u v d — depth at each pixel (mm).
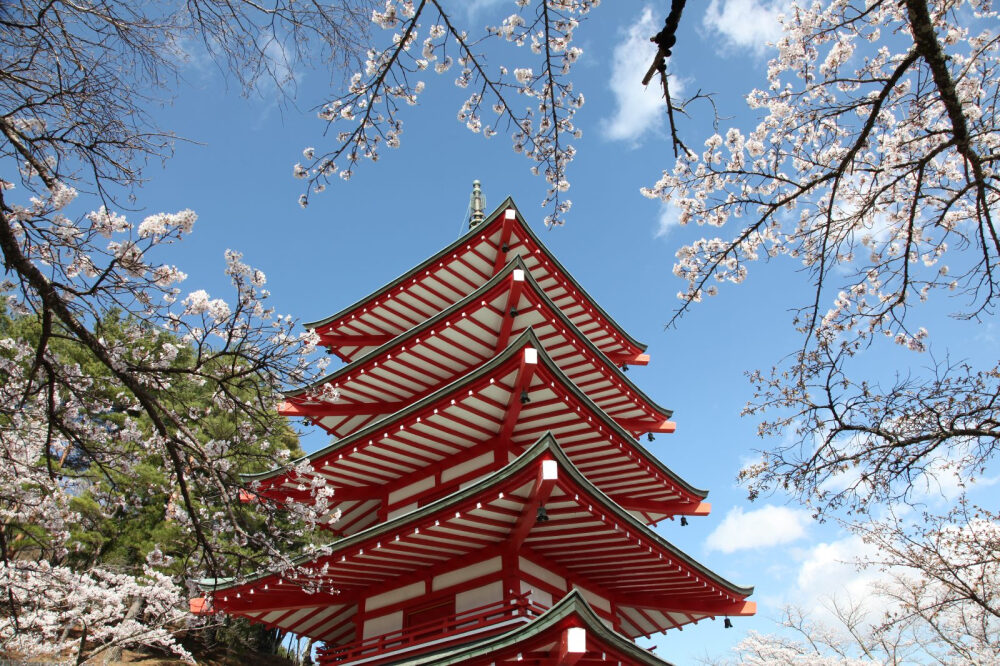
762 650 27938
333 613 15711
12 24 5859
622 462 15477
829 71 8562
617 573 14594
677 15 4434
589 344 16359
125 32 6043
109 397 8570
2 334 21328
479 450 14961
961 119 6309
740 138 8594
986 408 8586
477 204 25688
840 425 9297
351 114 7430
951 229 9375
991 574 16547
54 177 6543
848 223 8352
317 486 9914
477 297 15297
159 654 25484
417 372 16859
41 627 16922
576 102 7254
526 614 11609
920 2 5832
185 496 7758
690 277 9211
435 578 13586
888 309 8773
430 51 7551
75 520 12289
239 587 13375
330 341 19469
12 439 9797
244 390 8133
